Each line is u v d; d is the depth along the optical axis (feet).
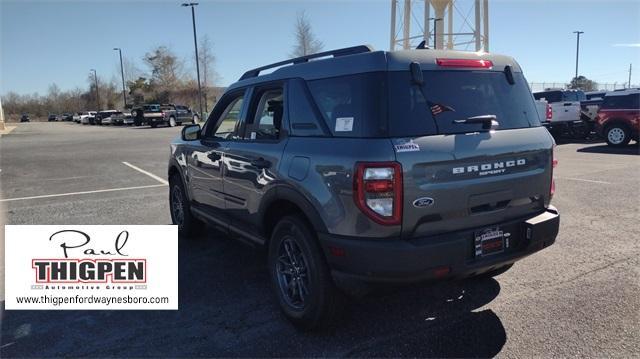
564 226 19.99
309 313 11.19
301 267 11.64
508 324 11.71
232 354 10.69
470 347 10.74
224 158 14.67
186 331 11.79
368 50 10.93
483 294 13.44
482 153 10.47
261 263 16.57
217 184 15.39
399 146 9.58
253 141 13.44
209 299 13.64
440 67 10.75
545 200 12.09
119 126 161.99
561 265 15.52
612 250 16.89
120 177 38.04
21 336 11.69
